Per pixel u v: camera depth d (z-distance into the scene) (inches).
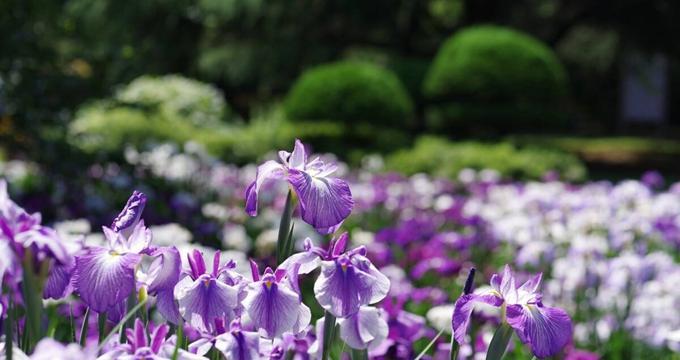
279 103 883.4
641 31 852.0
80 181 299.9
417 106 831.7
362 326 68.3
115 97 318.3
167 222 255.0
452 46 751.7
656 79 1148.5
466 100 738.2
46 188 296.5
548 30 953.5
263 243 239.0
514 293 66.0
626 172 737.6
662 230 247.1
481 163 525.0
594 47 1008.2
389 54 1000.2
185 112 691.4
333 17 905.5
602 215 259.6
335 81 661.9
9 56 283.1
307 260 66.2
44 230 55.5
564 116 749.3
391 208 359.9
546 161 549.3
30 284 55.1
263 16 912.9
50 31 296.4
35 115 287.7
